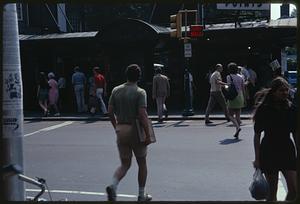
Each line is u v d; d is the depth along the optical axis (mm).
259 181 5941
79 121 19562
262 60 22219
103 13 28172
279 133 6039
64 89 24047
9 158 5688
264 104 6094
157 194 7812
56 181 9000
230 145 12008
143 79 23141
